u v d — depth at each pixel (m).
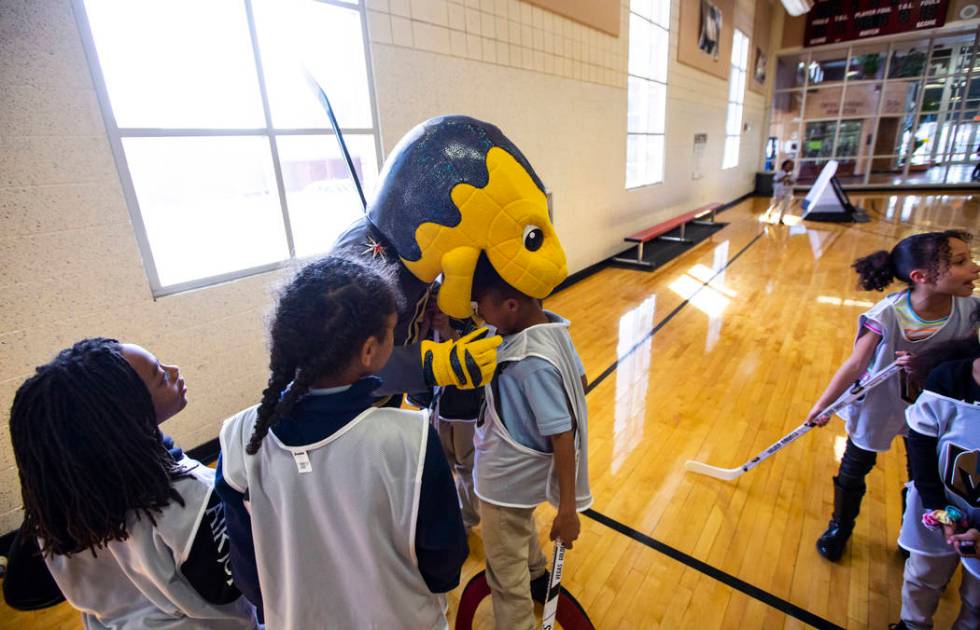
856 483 1.33
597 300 4.12
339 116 2.54
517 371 0.87
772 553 1.48
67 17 1.59
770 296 3.99
